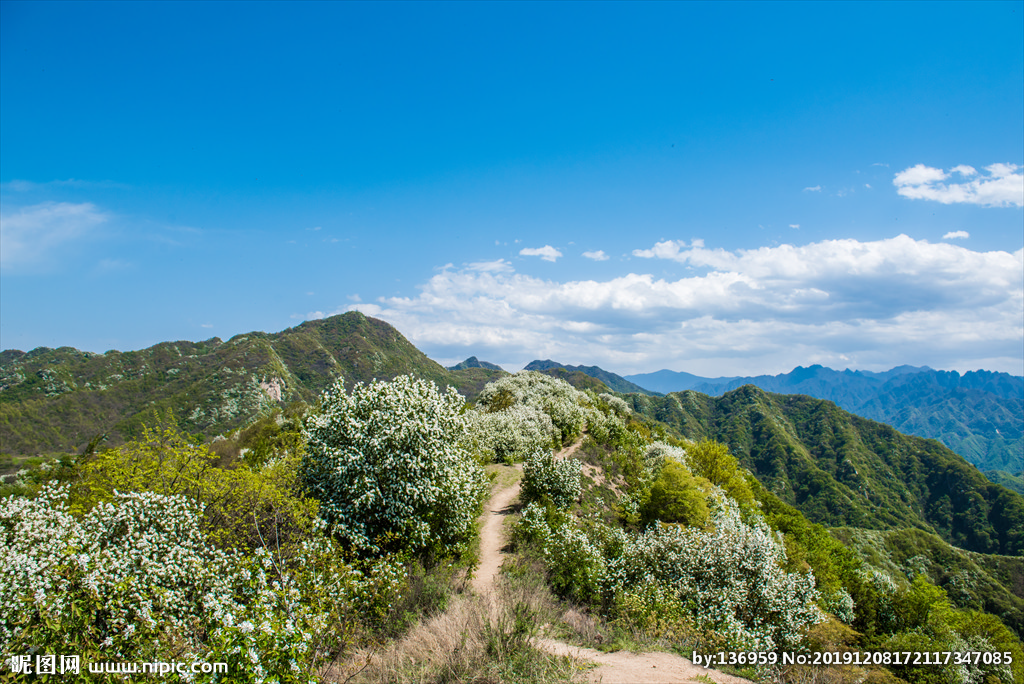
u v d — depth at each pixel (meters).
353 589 8.17
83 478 12.03
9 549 6.48
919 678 13.65
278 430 38.16
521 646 7.10
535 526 16.28
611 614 11.32
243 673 4.86
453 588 10.64
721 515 28.73
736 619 11.28
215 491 9.91
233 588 7.72
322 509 11.59
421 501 12.31
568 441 39.25
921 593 28.72
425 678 6.33
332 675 6.42
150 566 7.09
